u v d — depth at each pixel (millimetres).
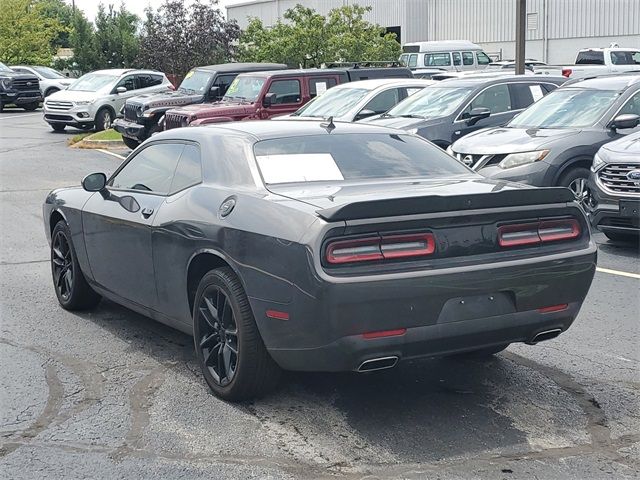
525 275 5000
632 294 8133
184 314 5875
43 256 10078
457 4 41906
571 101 12109
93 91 25984
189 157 6184
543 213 5172
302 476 4426
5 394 5629
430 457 4637
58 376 5973
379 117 14289
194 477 4426
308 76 18328
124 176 6887
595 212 10078
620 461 4586
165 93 20844
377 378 5863
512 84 14195
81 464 4594
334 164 5797
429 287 4723
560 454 4672
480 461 4582
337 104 15359
